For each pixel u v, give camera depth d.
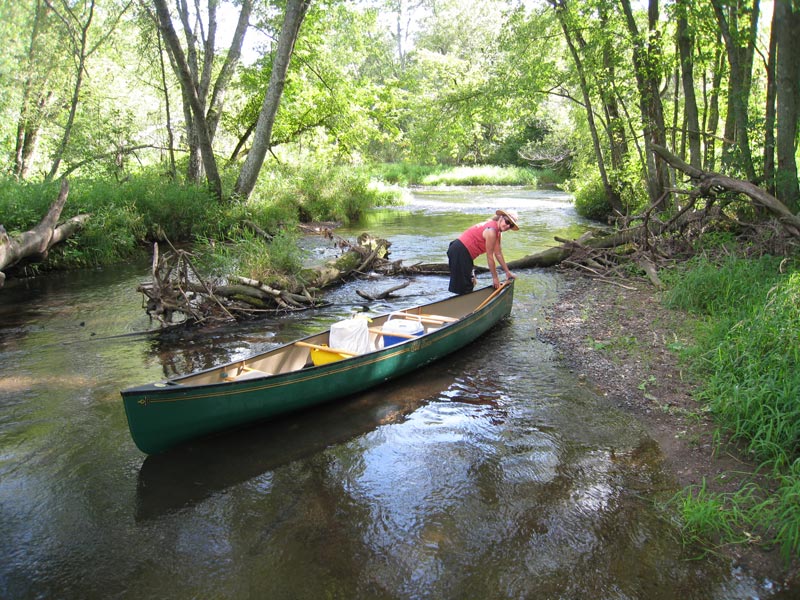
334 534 3.95
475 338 7.48
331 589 3.46
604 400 5.88
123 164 22.23
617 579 3.52
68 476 4.62
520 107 16.86
